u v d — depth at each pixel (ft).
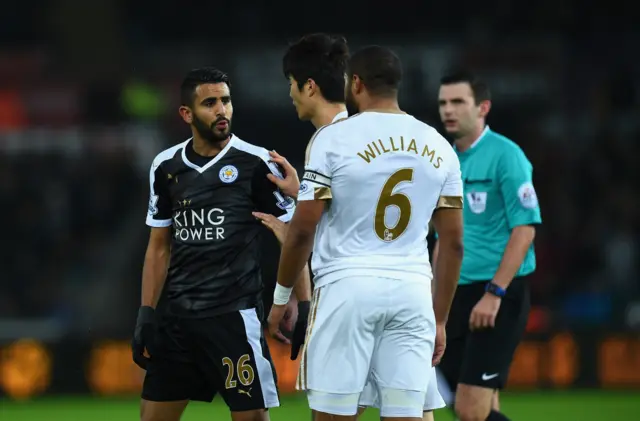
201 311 59.06
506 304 70.08
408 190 50.52
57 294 178.70
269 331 55.52
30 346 123.54
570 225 185.16
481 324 68.33
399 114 51.52
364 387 53.62
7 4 196.95
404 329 50.75
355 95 52.29
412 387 50.75
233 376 58.85
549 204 187.11
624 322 146.20
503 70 193.26
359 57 51.80
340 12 203.00
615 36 199.00
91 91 192.95
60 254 183.83
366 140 50.37
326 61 55.62
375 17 202.28
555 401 120.67
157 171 60.54
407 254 50.83
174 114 193.16
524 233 68.39
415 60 191.72
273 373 59.98
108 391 124.98
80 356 124.77
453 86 70.59
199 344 59.36
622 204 189.16
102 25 198.49
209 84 58.65
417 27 201.67
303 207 50.31
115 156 191.42
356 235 50.55
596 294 167.12
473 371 69.10
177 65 195.93
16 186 187.73
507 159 69.51
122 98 192.95
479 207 70.59
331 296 50.44
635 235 186.39
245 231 59.47
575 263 180.86
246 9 202.49
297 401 120.98
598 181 191.31
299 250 51.29
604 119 196.34
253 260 59.77
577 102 196.54
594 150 193.88
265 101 192.24
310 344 50.93
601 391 128.77
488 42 195.11
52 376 124.06
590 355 129.08
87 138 191.11
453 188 52.08
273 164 59.67
